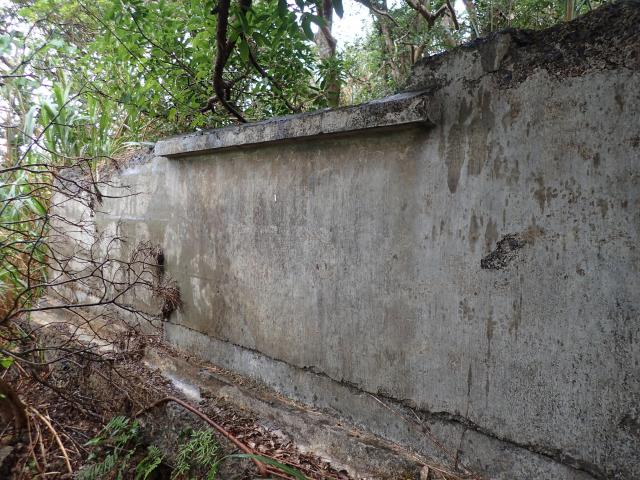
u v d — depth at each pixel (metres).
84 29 5.15
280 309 2.66
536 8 5.17
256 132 2.61
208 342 3.22
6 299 4.39
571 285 1.55
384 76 6.63
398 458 2.00
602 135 1.48
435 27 5.81
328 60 4.84
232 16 3.76
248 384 2.86
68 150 5.09
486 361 1.77
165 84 4.69
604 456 1.49
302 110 4.89
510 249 1.69
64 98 5.00
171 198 3.50
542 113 1.61
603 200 1.48
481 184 1.77
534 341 1.64
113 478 2.66
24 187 4.82
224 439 2.40
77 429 3.06
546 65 1.60
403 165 2.02
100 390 3.29
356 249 2.23
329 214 2.35
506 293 1.71
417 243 1.98
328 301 2.38
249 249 2.86
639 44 1.41
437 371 1.93
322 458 2.24
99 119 5.00
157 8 4.22
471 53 1.79
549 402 1.61
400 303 2.06
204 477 2.34
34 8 4.60
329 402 2.41
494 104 1.73
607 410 1.48
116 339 3.75
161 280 3.63
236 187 2.93
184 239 3.39
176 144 3.24
